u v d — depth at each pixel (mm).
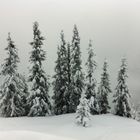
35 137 19312
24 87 41750
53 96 43000
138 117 48812
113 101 43000
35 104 36281
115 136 24234
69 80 42875
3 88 36906
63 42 41844
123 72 41969
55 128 27016
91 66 41656
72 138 22234
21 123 29547
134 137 24000
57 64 42188
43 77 37250
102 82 43750
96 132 25750
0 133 19719
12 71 37219
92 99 40094
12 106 36875
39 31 37000
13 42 37344
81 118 28047
